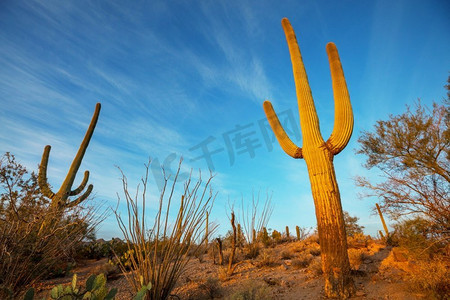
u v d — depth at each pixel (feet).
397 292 15.60
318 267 21.40
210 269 26.76
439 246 18.38
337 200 18.47
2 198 15.07
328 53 22.29
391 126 26.71
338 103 20.62
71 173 29.17
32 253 14.32
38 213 15.66
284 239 45.24
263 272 24.59
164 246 14.82
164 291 14.46
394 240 24.16
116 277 23.38
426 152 23.75
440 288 14.53
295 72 23.57
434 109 25.44
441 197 19.16
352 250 24.81
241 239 34.88
